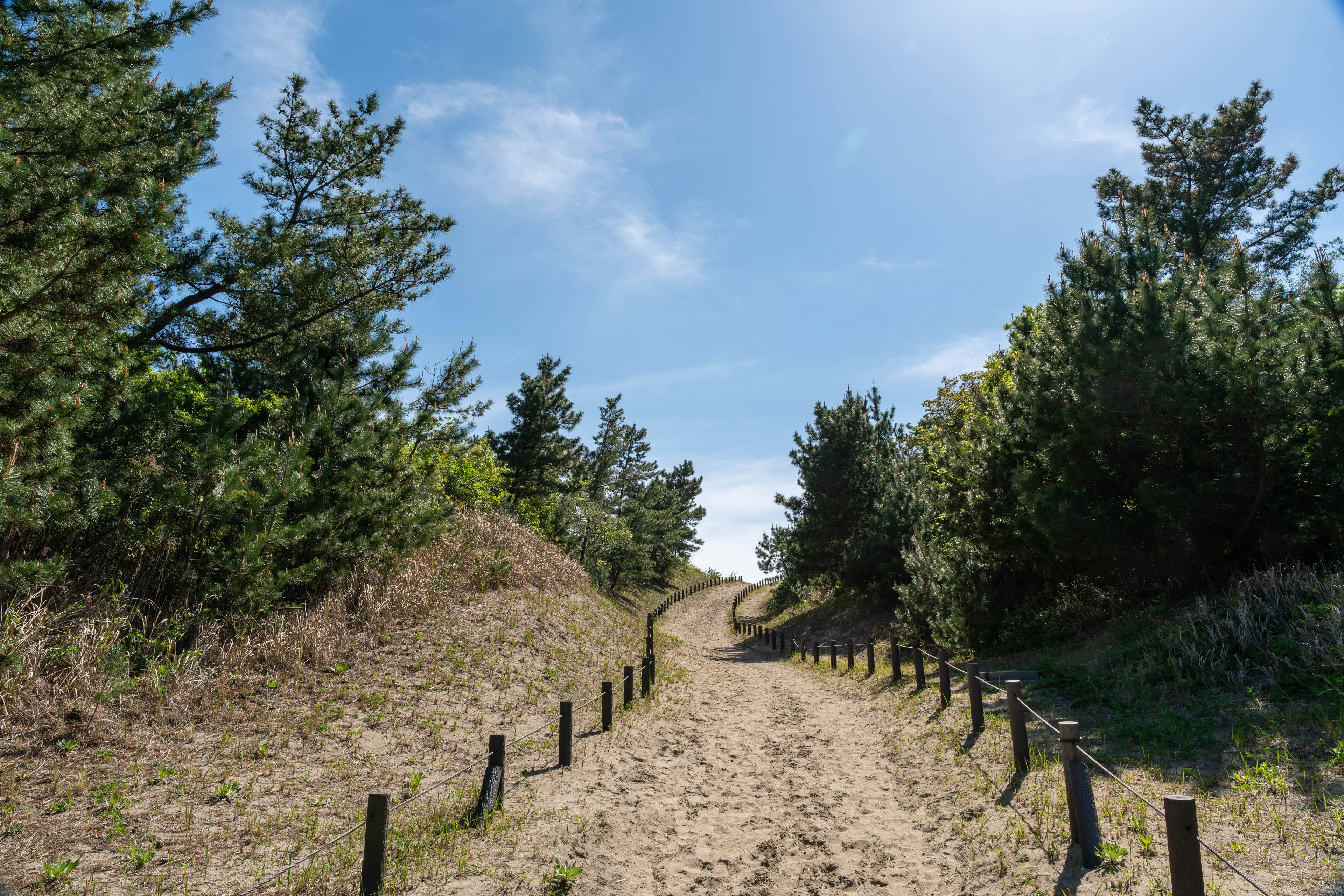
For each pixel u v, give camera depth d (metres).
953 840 6.06
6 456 6.32
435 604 14.10
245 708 8.32
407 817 6.41
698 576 88.88
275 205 16.59
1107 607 12.95
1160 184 25.88
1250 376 8.94
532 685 11.84
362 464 12.60
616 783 8.12
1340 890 4.12
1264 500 9.81
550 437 37.91
